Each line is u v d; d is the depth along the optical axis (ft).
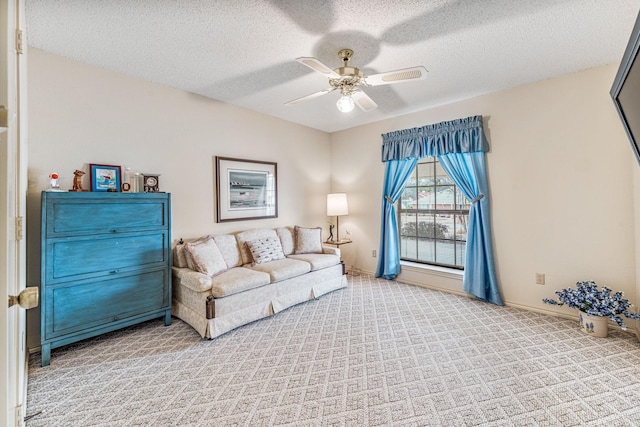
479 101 11.05
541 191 9.77
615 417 5.14
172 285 9.83
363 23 6.54
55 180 7.44
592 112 8.80
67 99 8.14
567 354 7.18
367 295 11.85
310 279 11.33
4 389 3.17
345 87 7.57
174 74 9.26
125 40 7.26
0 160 3.08
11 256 3.49
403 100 11.54
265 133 13.38
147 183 9.38
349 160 15.71
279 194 14.02
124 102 9.21
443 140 11.72
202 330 8.28
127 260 8.23
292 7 6.00
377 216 14.60
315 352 7.47
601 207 8.72
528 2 5.87
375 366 6.80
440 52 7.84
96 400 5.70
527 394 5.77
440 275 12.42
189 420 5.17
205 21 6.48
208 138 11.35
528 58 8.20
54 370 6.70
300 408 5.45
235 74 9.25
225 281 8.86
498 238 10.73
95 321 7.63
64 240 7.14
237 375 6.51
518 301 10.34
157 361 7.09
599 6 5.98
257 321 9.43
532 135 9.89
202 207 11.19
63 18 6.35
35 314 7.57
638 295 7.99
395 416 5.23
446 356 7.18
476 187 11.00
